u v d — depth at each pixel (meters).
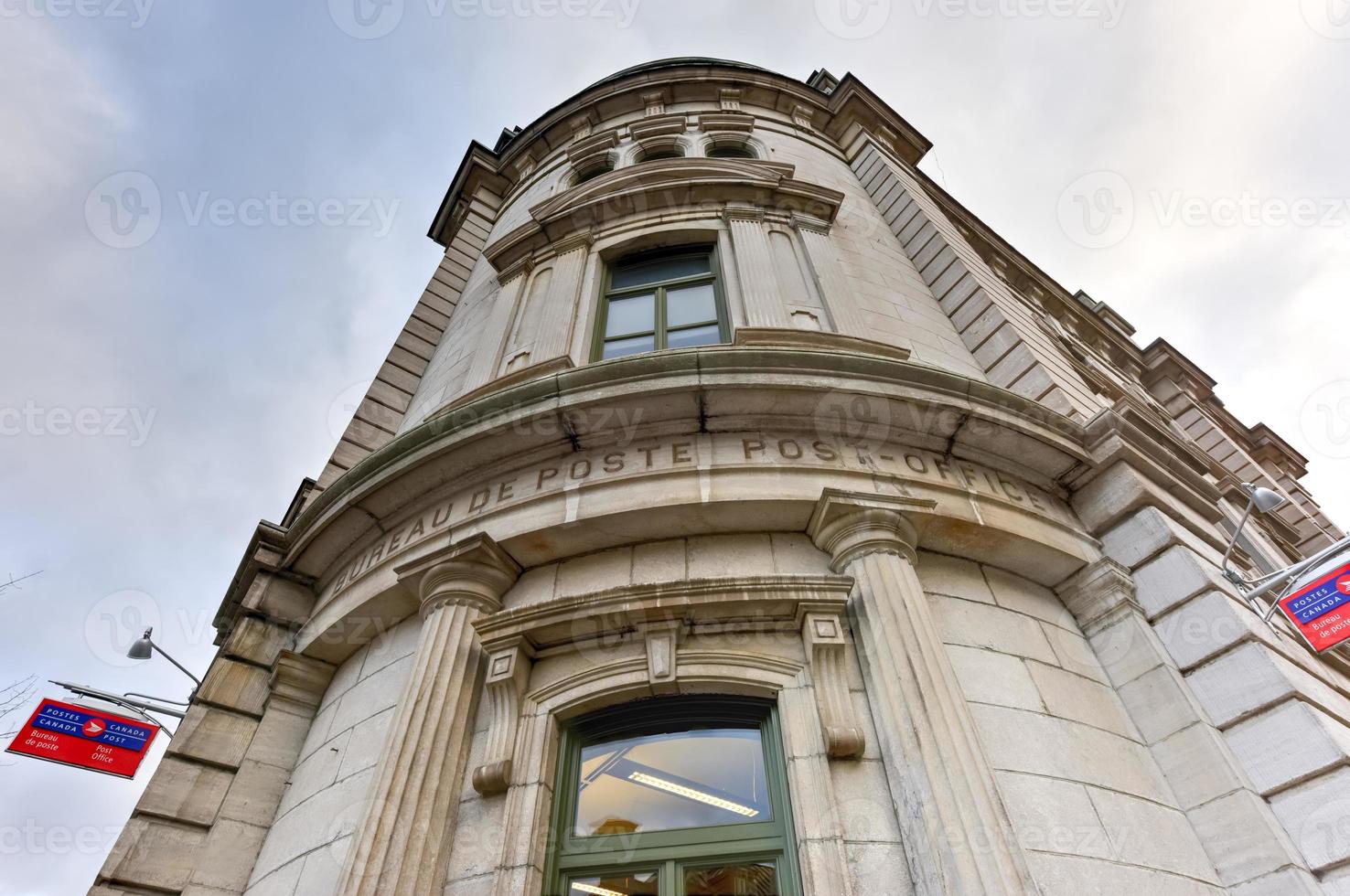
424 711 5.78
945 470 7.33
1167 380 22.80
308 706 7.79
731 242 10.84
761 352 7.09
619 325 10.12
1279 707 5.75
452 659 6.14
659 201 11.55
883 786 5.08
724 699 5.82
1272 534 14.23
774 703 5.71
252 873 6.61
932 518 6.61
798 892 4.74
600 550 6.88
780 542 6.71
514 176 17.19
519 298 11.09
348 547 8.30
